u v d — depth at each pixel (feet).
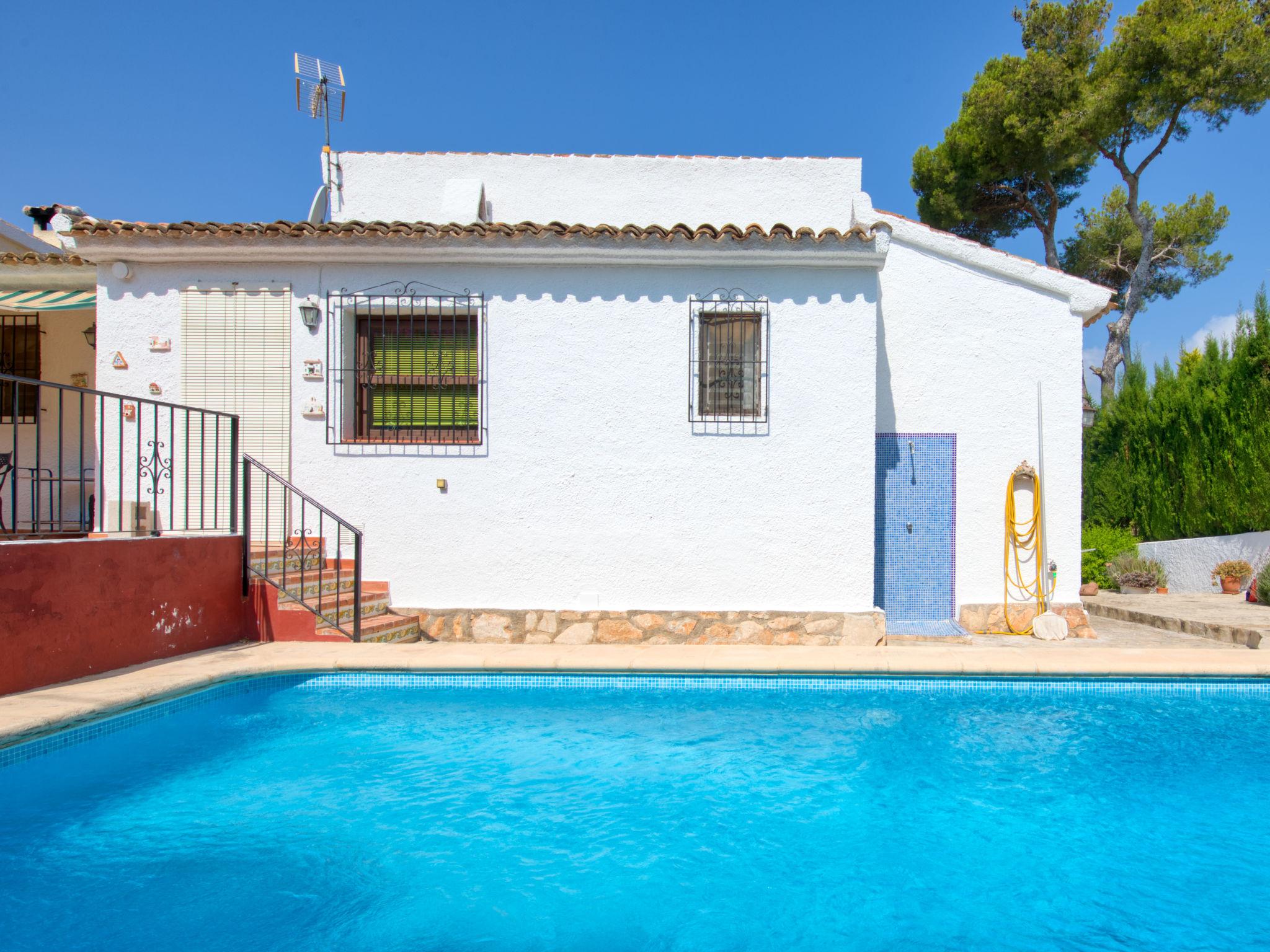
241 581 22.93
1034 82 56.03
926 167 65.10
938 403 28.63
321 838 12.73
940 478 28.60
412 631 24.59
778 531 24.99
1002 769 15.81
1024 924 10.44
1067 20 58.08
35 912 10.30
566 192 34.68
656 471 25.16
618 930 10.27
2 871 11.46
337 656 20.40
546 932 10.18
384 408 26.23
